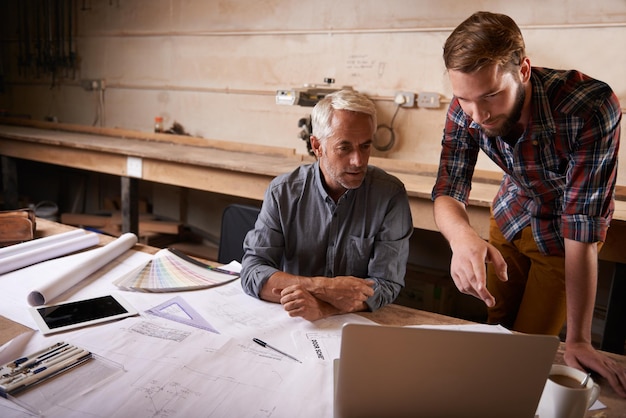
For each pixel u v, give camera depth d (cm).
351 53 318
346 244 145
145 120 417
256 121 364
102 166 323
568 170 124
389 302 133
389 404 77
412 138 309
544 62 266
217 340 106
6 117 452
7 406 82
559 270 159
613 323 202
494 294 188
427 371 74
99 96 436
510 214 169
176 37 384
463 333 70
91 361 96
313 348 105
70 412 81
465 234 118
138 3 396
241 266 150
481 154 291
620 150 256
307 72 336
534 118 124
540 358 72
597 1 247
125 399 85
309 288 123
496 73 100
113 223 373
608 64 251
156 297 127
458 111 140
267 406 85
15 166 378
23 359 94
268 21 343
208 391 88
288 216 145
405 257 146
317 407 85
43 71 462
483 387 75
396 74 306
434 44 291
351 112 129
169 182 298
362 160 131
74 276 131
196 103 388
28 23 459
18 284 131
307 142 303
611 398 92
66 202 476
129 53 411
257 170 259
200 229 417
